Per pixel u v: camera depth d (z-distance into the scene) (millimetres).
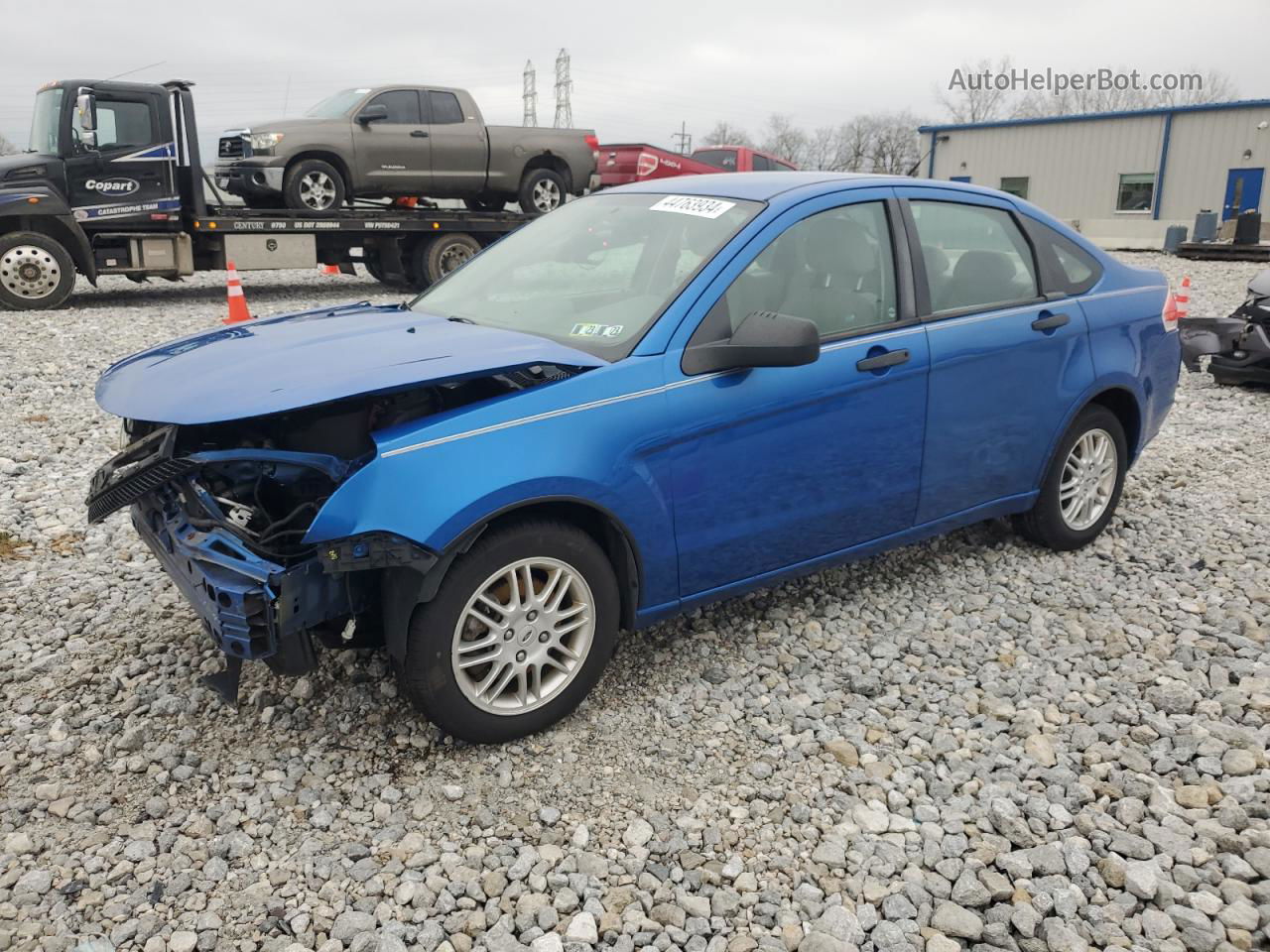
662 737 3316
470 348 3195
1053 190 33750
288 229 13594
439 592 2951
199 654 3816
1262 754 3150
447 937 2471
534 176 15391
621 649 3895
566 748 3244
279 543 3023
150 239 12844
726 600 3963
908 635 4031
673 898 2598
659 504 3307
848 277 3818
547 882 2646
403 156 14180
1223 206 30547
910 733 3332
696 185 4133
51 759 3164
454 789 3000
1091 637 3986
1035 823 2838
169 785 3039
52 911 2516
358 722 3365
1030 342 4297
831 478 3738
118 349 9797
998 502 4434
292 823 2879
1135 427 4953
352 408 3055
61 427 7160
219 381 2990
